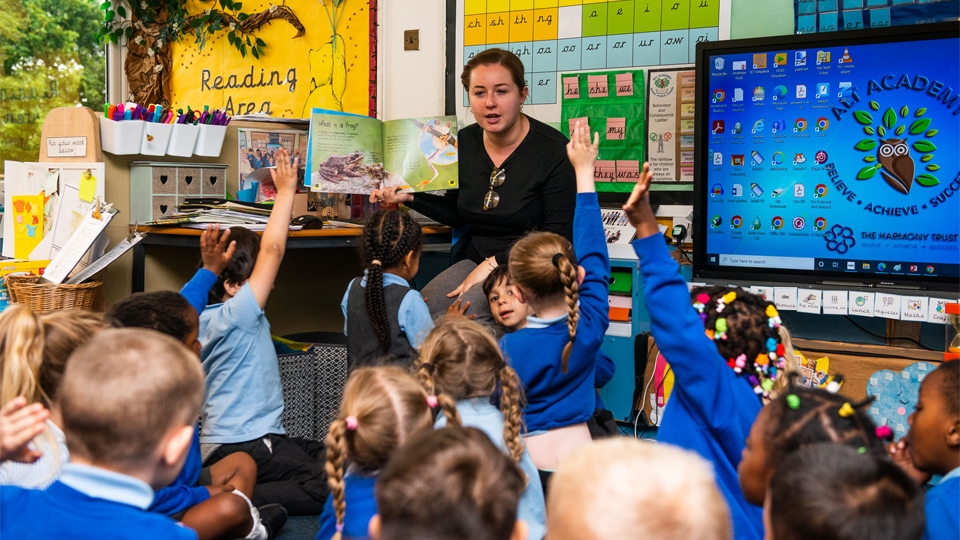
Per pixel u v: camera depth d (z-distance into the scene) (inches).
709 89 133.5
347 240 133.6
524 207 123.6
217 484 96.7
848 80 125.3
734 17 139.1
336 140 135.6
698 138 134.3
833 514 42.3
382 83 172.1
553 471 84.0
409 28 168.1
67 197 139.7
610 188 149.8
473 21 161.0
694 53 142.6
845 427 55.1
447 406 66.0
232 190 150.9
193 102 197.3
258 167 153.1
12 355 64.1
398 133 137.7
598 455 42.7
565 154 123.4
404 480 44.2
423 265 172.6
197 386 56.2
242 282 108.4
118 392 52.6
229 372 102.7
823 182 128.1
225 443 102.0
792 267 131.0
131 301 83.9
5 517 54.3
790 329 140.2
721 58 132.3
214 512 83.4
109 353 54.4
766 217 132.0
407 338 102.1
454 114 164.4
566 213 123.0
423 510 42.9
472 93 123.0
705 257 136.1
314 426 125.3
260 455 103.4
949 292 121.0
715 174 134.5
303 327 162.1
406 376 65.4
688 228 143.9
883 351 121.6
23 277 129.3
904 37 121.1
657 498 39.8
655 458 42.1
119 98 201.9
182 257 143.8
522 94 124.8
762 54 130.0
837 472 43.8
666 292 70.1
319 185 133.6
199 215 131.4
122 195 140.9
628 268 143.4
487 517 42.8
